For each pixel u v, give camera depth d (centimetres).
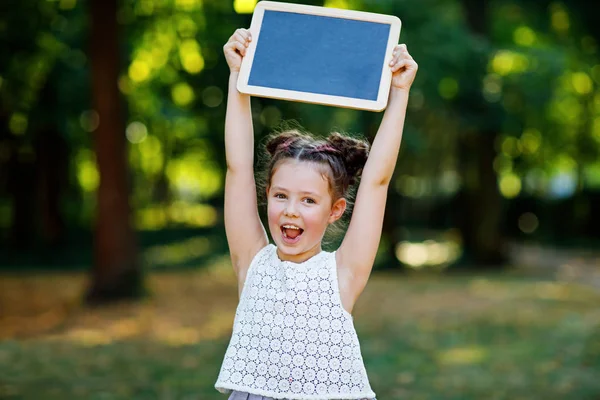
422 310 979
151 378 594
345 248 224
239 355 220
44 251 1698
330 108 1079
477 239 1541
